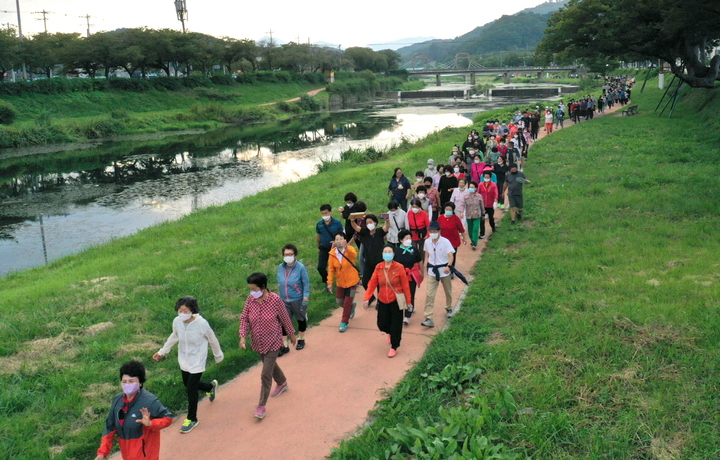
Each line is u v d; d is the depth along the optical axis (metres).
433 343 7.80
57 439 6.20
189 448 5.84
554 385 6.06
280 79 108.44
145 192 29.34
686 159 19.55
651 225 12.55
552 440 5.24
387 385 6.86
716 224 12.03
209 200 26.80
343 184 24.23
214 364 7.73
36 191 30.55
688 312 7.30
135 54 76.56
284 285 7.80
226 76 94.25
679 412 5.36
